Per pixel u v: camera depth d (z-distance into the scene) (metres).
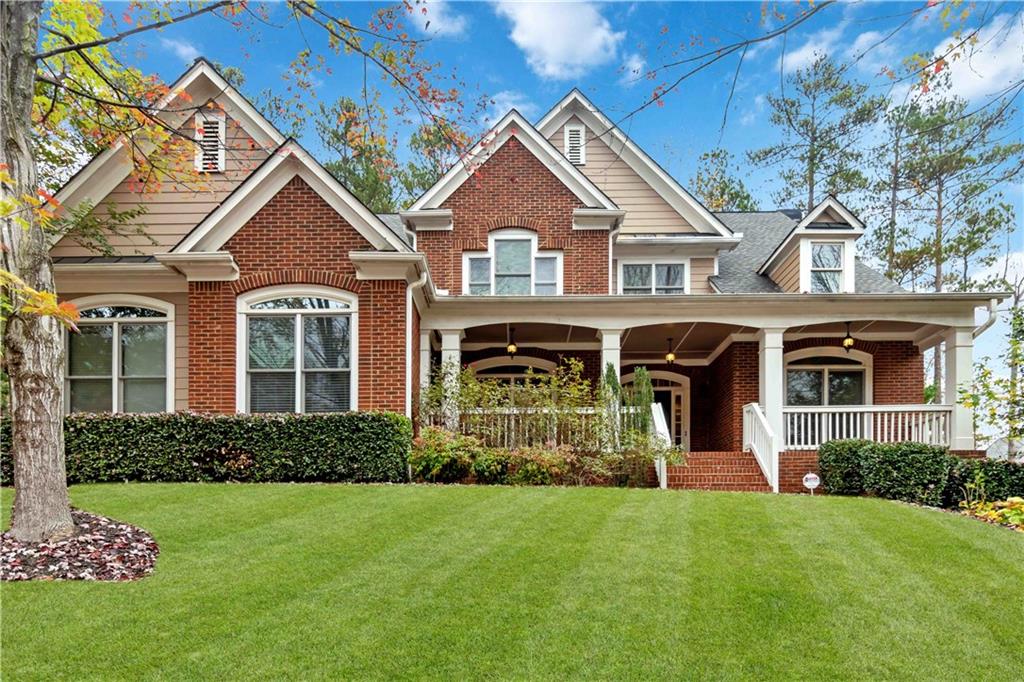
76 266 11.60
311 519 7.01
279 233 11.04
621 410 11.32
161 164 11.38
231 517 7.07
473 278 14.85
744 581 5.19
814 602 4.80
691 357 16.81
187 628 4.27
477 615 4.51
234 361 10.82
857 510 7.70
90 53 10.25
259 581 5.12
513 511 7.43
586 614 4.54
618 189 16.27
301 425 9.95
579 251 14.75
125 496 8.12
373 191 24.89
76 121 11.09
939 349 22.06
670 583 5.13
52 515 5.95
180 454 9.88
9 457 9.74
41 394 6.01
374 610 4.58
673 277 15.84
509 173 14.98
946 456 10.71
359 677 3.71
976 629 4.40
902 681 3.75
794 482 12.31
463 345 15.32
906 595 4.95
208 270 10.88
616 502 8.03
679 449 11.59
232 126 13.33
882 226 23.48
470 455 10.61
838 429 12.48
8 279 5.09
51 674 3.71
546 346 15.43
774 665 3.90
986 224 20.80
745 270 16.55
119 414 10.03
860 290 14.91
